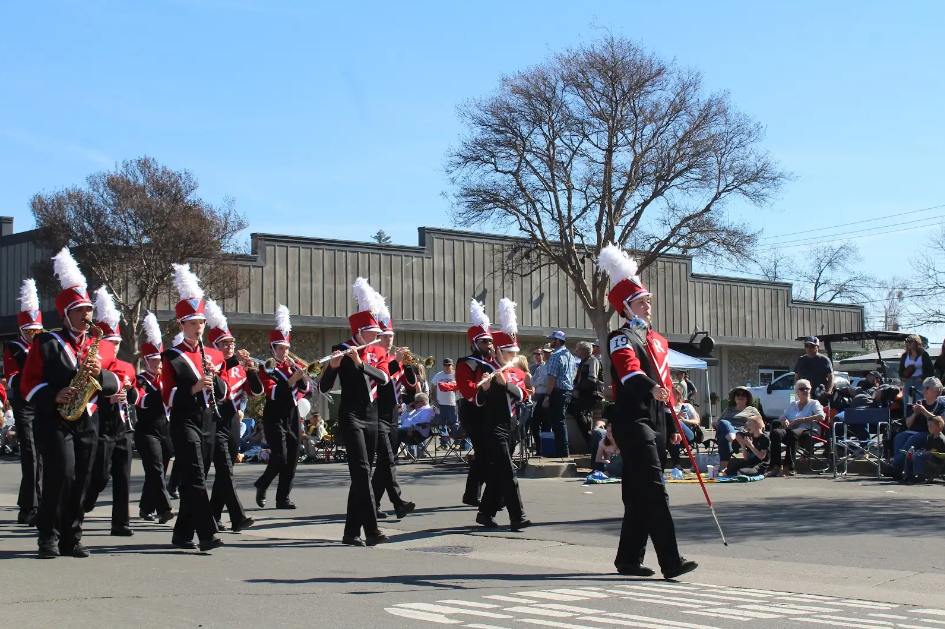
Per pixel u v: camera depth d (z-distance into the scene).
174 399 8.80
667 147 30.62
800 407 15.59
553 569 8.07
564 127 30.66
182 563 8.23
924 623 5.95
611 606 6.39
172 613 6.09
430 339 32.19
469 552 9.02
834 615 6.16
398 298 31.06
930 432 13.72
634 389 7.18
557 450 16.56
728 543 9.14
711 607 6.38
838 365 30.41
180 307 8.88
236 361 10.66
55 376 8.23
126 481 10.03
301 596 6.71
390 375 10.91
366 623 5.82
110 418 9.91
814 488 13.35
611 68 30.22
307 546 9.42
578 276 31.25
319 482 16.23
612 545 9.28
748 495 12.64
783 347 40.41
